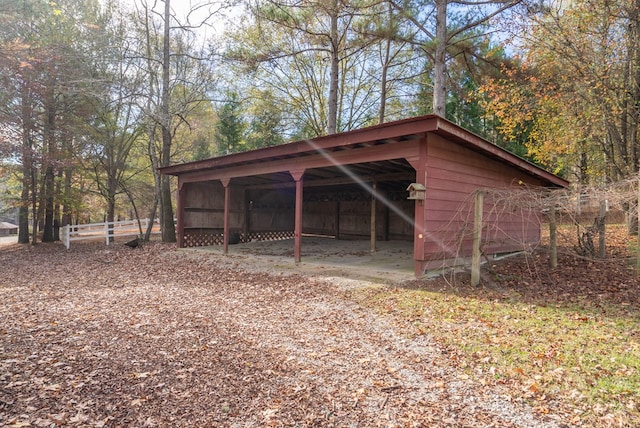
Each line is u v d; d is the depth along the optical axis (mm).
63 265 9453
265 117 20469
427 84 17938
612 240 9297
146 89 14594
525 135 15406
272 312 4832
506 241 8461
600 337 3594
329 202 14805
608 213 8891
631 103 9320
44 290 6297
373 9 12383
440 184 6336
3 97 11383
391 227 12977
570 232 8609
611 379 2777
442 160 6352
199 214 11891
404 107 20984
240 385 2828
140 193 20219
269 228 14188
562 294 5301
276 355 3406
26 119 12086
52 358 3215
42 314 4695
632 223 9141
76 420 2281
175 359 3285
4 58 10047
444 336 3764
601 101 9477
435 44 10797
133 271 8344
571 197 6105
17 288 6477
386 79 18641
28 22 12234
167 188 13578
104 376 2902
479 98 14656
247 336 3914
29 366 3021
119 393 2648
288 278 6910
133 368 3068
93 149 15000
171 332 4023
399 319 4363
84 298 5676
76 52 12797
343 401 2611
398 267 7281
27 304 5250
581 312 4449
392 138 6176
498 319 4211
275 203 14469
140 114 15766
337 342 3730
